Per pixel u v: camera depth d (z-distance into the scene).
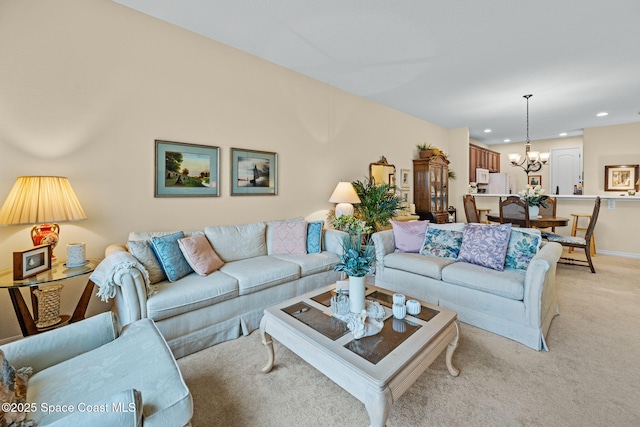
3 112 2.00
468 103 4.90
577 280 3.51
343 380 1.32
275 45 3.09
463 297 2.43
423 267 2.70
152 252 2.20
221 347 2.14
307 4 2.42
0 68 1.99
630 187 5.98
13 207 1.86
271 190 3.57
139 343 1.38
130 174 2.55
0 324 2.09
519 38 2.89
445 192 6.25
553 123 6.21
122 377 1.15
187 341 2.02
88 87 2.32
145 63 2.60
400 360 1.32
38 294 2.01
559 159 8.11
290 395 1.64
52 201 1.96
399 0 2.35
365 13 2.53
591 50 3.12
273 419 1.47
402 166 5.54
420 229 3.22
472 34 2.83
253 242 2.95
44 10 2.13
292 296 2.63
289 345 1.63
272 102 3.53
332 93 4.22
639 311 2.63
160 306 1.88
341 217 3.34
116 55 2.44
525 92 4.36
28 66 2.08
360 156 4.70
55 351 1.28
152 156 2.66
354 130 4.57
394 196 5.03
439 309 1.82
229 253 2.77
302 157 3.89
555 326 2.37
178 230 2.85
